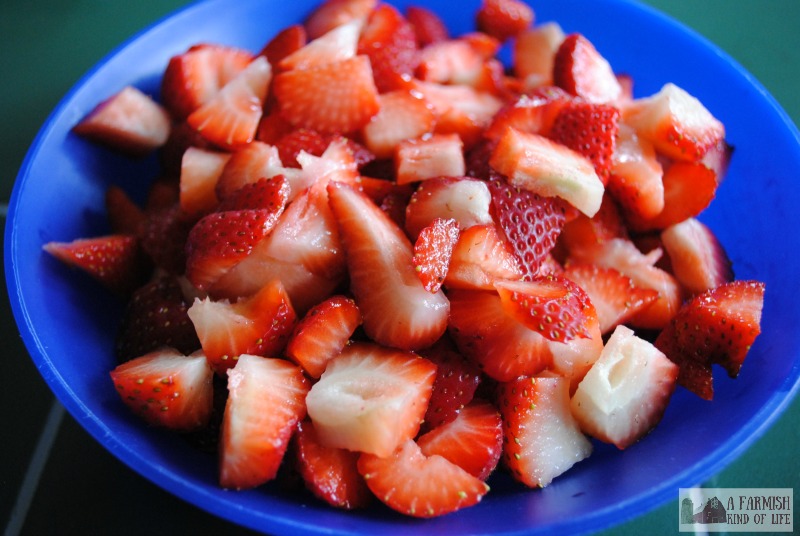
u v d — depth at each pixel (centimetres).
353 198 25
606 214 28
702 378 25
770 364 25
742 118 29
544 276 26
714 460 22
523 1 32
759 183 28
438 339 25
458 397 24
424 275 24
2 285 29
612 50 32
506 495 24
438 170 27
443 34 32
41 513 25
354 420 23
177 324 26
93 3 36
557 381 25
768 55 34
